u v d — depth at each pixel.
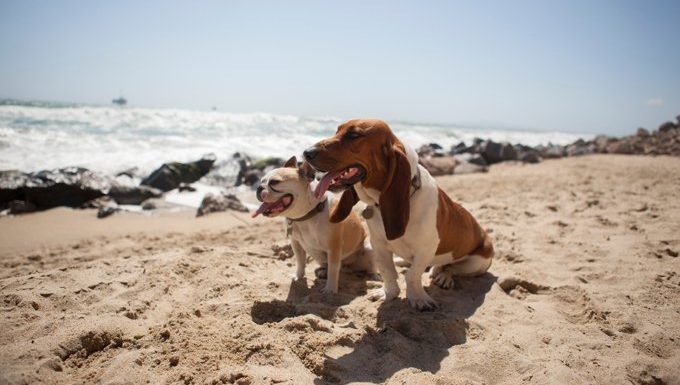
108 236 7.20
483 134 48.16
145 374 2.62
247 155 16.52
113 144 17.97
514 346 3.12
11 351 2.72
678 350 3.12
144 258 4.83
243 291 3.95
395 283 3.84
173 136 21.92
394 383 2.56
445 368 2.82
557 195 9.37
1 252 6.32
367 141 3.04
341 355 2.88
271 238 6.45
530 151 19.88
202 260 4.77
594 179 11.88
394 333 3.15
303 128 32.06
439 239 3.71
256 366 2.70
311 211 3.89
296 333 3.06
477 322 3.41
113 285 3.93
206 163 13.73
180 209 9.68
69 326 3.08
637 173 13.00
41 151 15.38
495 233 6.05
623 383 2.69
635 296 3.99
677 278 4.39
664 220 6.64
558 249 5.37
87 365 2.79
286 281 4.30
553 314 3.67
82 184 10.05
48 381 2.52
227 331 3.12
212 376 2.60
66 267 4.57
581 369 2.84
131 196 10.41
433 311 3.67
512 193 9.95
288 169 3.79
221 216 8.76
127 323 3.24
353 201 3.57
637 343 3.18
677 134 24.44
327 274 4.31
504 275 4.27
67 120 24.44
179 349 2.88
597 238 5.79
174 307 3.68
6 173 9.99
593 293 4.03
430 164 14.41
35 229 7.70
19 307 3.42
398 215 3.15
